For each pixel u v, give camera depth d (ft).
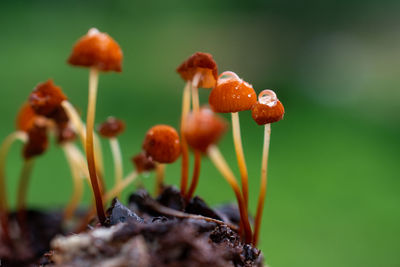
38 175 1.03
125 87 1.83
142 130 1.34
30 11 2.94
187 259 0.37
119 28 2.91
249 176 1.11
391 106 1.80
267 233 0.87
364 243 0.84
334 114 1.70
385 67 2.30
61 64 2.06
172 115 1.52
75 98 1.60
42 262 0.40
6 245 0.52
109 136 0.50
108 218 0.41
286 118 1.61
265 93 0.43
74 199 0.55
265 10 2.99
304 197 1.02
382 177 1.13
